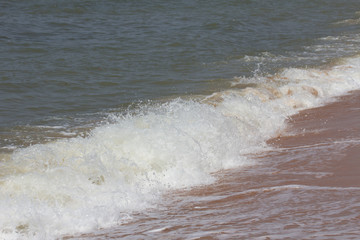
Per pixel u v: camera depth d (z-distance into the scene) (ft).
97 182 27.50
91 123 42.75
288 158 32.63
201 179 29.32
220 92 52.21
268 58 75.46
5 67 67.21
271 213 22.40
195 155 31.27
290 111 46.73
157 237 20.62
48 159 30.07
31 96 53.06
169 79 61.11
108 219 23.24
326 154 32.55
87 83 59.36
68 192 25.84
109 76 63.21
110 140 32.12
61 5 142.51
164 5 145.89
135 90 55.93
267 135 39.24
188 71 66.28
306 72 60.54
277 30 109.09
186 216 23.24
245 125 39.37
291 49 83.97
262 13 135.95
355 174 27.81
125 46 85.30
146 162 30.58
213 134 34.01
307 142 36.55
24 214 23.06
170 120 35.73
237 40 94.63
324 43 89.71
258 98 47.88
